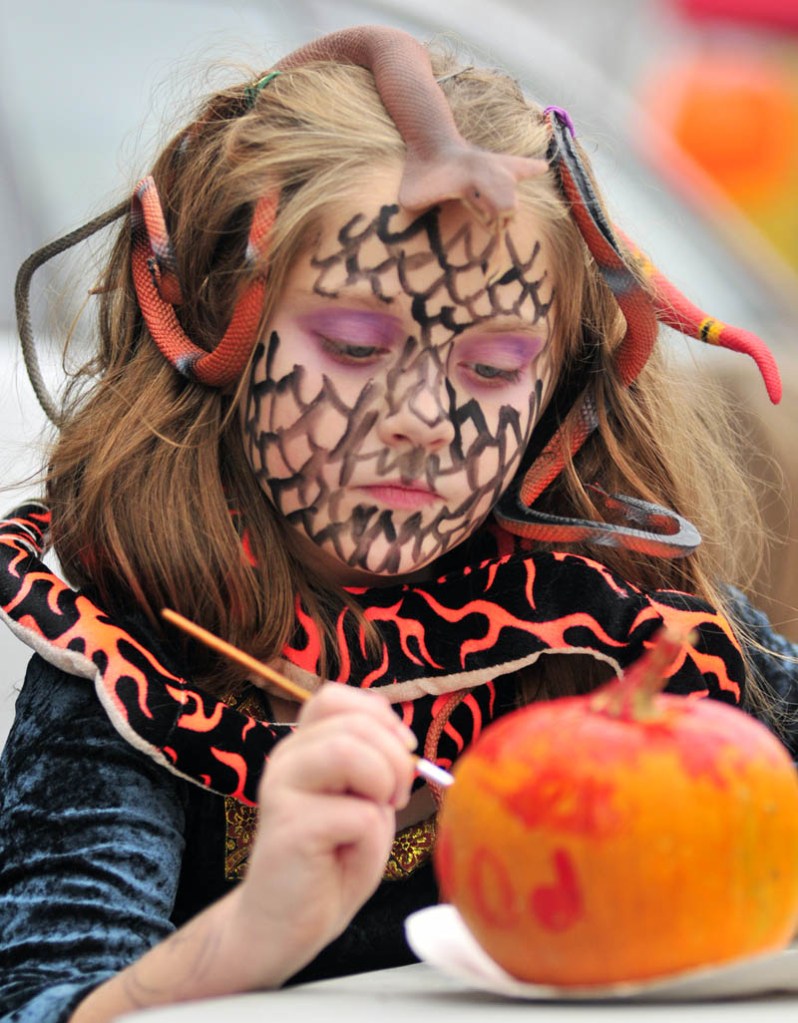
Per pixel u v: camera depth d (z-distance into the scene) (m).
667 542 4.24
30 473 5.55
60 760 3.76
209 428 4.16
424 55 4.13
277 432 3.86
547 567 4.21
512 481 4.52
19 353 5.83
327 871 2.90
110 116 7.34
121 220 5.06
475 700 4.29
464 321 3.82
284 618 4.04
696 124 18.14
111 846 3.62
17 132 7.03
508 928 2.56
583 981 2.54
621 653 4.19
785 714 4.77
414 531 3.87
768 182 18.05
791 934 2.71
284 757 2.94
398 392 3.78
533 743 2.59
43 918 3.50
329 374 3.81
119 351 4.44
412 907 4.11
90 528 4.13
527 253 3.91
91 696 3.84
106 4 7.69
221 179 4.15
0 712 5.18
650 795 2.47
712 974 2.42
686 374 5.57
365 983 2.96
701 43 18.39
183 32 7.73
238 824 4.00
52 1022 3.01
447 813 2.71
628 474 4.66
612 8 18.41
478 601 4.16
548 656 4.43
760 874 2.50
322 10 8.19
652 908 2.46
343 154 3.84
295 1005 2.58
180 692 3.78
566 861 2.48
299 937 2.91
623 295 4.23
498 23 9.07
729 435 6.09
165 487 4.10
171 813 3.81
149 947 3.49
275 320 3.86
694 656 4.25
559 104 7.71
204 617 4.06
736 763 2.53
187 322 4.29
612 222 4.38
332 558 4.21
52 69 7.36
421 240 3.77
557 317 4.12
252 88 4.28
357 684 4.04
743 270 9.09
